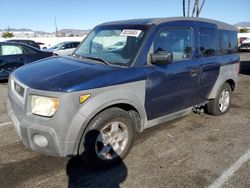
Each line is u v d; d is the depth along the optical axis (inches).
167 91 154.0
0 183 119.2
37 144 119.0
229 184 122.0
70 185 119.5
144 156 146.0
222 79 200.5
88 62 142.8
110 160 132.9
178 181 123.6
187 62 165.3
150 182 122.6
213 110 207.8
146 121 149.2
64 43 684.7
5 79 350.0
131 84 133.2
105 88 122.8
